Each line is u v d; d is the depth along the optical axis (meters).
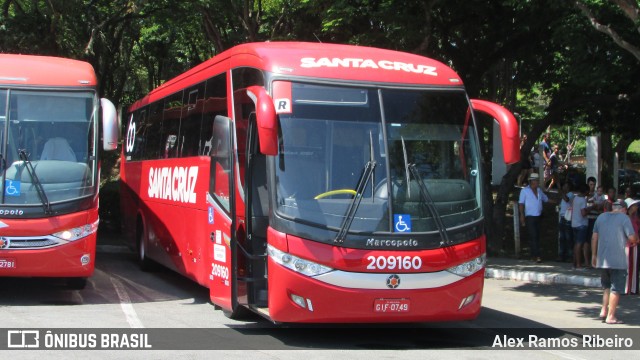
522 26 18.02
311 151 8.34
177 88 13.38
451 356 8.27
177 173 12.83
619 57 15.78
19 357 7.73
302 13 21.84
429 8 17.08
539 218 17.77
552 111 19.88
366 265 8.00
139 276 15.04
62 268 10.89
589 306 12.20
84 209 11.10
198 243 11.38
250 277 8.99
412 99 8.83
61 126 11.30
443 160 8.70
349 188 8.24
